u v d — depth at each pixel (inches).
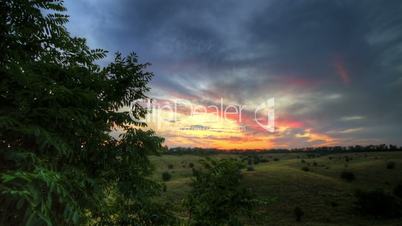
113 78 239.5
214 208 295.9
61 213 166.9
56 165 183.2
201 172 312.8
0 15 181.5
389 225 2231.8
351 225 2301.9
